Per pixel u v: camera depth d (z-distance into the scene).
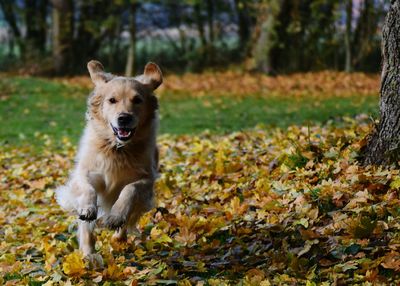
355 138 8.73
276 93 28.12
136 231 7.20
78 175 6.84
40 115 22.84
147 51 40.56
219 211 7.80
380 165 7.48
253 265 6.24
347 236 6.17
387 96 7.40
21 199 9.97
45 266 6.65
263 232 6.79
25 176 11.46
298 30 33.28
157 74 7.06
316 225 6.74
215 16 38.59
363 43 35.12
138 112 6.66
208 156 11.13
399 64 7.27
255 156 10.07
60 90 28.52
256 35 34.97
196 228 7.25
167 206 8.45
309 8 35.81
